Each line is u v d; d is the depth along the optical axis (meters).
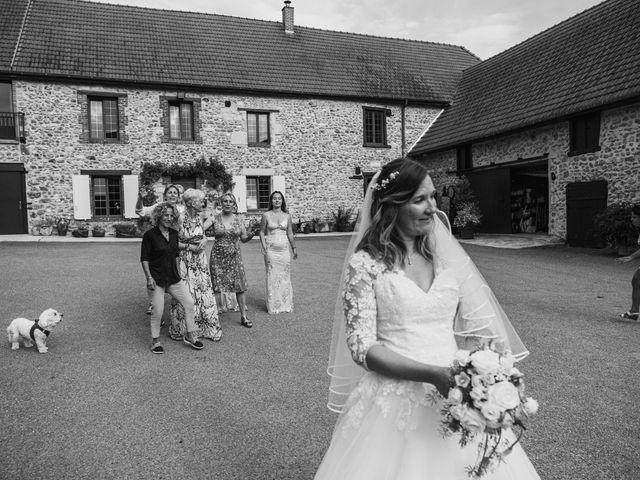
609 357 4.91
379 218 1.91
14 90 17.05
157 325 5.27
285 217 7.06
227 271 6.32
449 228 2.05
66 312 6.93
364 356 1.72
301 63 22.03
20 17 18.80
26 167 17.38
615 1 16.55
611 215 12.48
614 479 2.80
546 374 4.45
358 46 24.34
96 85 17.95
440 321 1.88
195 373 4.65
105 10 20.67
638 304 6.29
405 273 1.92
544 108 15.42
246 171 20.03
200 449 3.21
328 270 10.64
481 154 18.47
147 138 18.70
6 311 6.91
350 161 21.58
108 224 18.44
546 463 2.97
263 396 4.09
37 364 4.91
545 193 19.12
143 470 2.96
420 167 1.88
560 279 9.44
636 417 3.58
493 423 1.52
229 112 19.72
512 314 6.73
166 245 5.18
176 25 21.47
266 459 3.09
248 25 23.06
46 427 3.53
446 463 1.74
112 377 4.55
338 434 1.95
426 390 1.80
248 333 6.02
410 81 23.14
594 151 14.00
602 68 14.45
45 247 14.08
